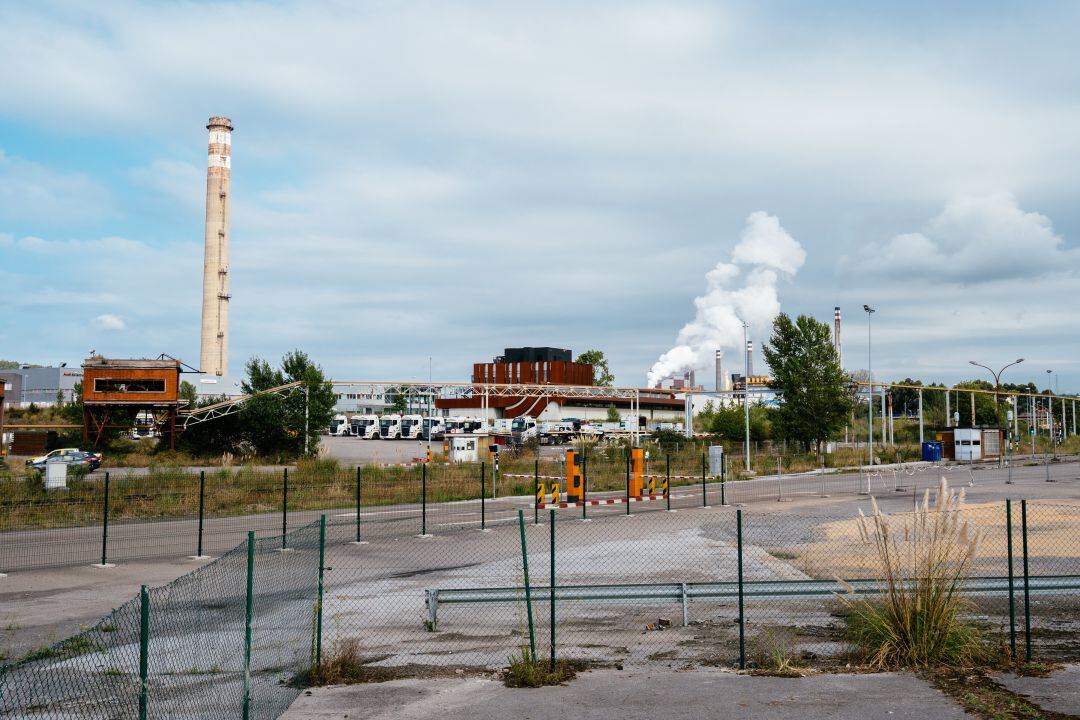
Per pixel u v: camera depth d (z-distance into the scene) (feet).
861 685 34.37
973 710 30.99
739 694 33.53
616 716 31.19
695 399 421.18
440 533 84.99
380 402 454.40
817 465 193.88
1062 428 352.49
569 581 58.85
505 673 37.04
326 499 116.57
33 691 32.99
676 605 51.21
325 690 34.91
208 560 69.62
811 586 46.29
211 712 30.71
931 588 37.88
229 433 207.82
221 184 345.92
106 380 198.18
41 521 94.02
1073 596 50.55
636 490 119.34
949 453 227.40
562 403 372.17
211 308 342.64
